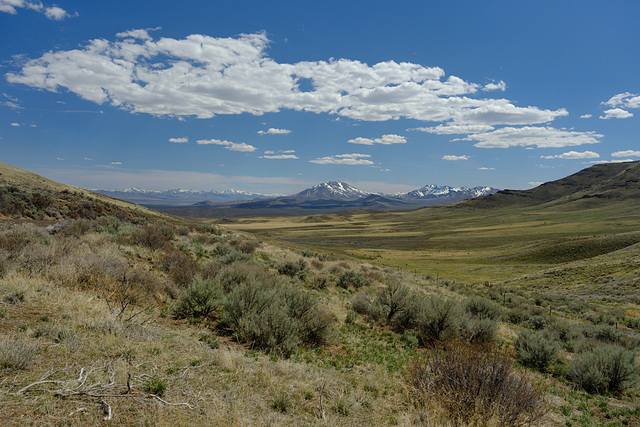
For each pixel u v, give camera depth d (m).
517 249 113.38
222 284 12.61
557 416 7.04
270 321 8.40
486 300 16.73
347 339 10.77
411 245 161.50
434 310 12.07
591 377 9.74
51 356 4.77
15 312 6.29
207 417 3.99
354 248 141.88
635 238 86.00
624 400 9.22
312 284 19.77
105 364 4.83
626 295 35.66
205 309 9.90
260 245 35.19
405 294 14.69
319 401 5.47
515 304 29.09
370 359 8.93
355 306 15.45
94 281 9.67
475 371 5.36
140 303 9.38
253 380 5.58
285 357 7.85
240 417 4.11
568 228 183.75
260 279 13.14
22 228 13.21
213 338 7.89
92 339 5.70
